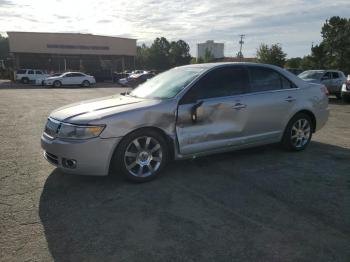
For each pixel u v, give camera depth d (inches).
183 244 137.3
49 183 199.6
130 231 146.9
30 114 478.0
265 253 131.4
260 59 2130.9
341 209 167.2
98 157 185.5
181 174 213.3
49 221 155.3
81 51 2130.9
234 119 223.9
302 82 264.5
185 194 183.9
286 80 255.0
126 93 248.1
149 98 217.2
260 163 235.3
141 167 198.2
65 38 2081.7
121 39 2225.6
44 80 1393.9
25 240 139.7
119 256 129.6
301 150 265.9
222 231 146.7
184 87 211.8
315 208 167.9
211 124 215.2
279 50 2098.9
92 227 150.2
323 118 275.7
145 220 156.2
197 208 167.6
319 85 276.4
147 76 1402.6
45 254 130.6
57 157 191.8
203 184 197.6
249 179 205.5
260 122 237.0
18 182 200.8
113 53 2217.0
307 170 221.9
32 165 232.7
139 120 192.4
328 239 140.9
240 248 134.6
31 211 164.7
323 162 239.0
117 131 187.5
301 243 138.0
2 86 1387.8
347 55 2332.7
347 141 305.6
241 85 230.8
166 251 132.7
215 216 159.6
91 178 206.1
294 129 259.4
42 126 379.6
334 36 2346.2
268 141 247.1
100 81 1845.5
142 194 183.9
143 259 127.8
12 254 130.3
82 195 183.0
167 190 189.2
